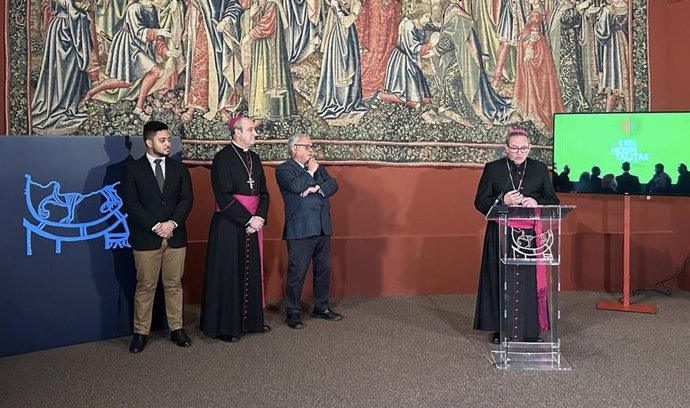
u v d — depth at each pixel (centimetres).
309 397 339
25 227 422
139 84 538
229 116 559
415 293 598
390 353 417
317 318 510
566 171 551
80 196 441
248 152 473
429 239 597
